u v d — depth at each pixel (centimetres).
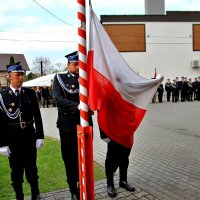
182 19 3198
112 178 462
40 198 445
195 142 830
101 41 373
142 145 813
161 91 2541
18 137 406
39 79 2525
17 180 416
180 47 3222
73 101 416
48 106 2572
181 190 474
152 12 3319
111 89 370
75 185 438
